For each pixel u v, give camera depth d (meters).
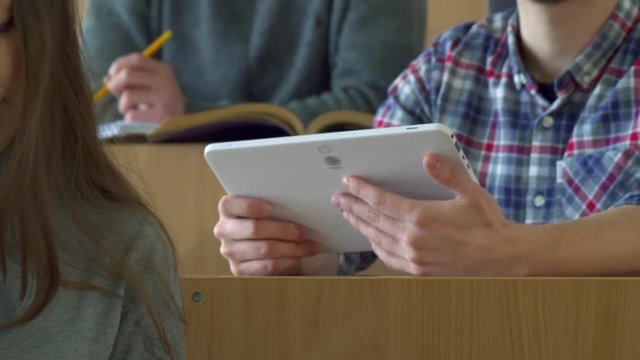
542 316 1.32
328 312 1.35
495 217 1.62
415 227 1.59
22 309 1.05
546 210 2.00
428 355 1.33
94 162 1.15
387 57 2.86
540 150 2.02
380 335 1.34
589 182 1.97
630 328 1.31
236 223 1.76
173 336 1.12
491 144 2.07
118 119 2.65
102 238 1.08
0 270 1.06
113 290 1.08
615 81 2.00
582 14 2.00
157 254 1.12
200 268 2.21
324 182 1.64
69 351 1.05
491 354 1.33
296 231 1.75
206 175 2.21
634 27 2.02
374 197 1.59
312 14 2.90
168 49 2.95
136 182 1.27
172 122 2.18
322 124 2.29
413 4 2.92
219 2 2.93
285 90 2.91
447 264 1.61
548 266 1.64
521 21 2.09
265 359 1.37
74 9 1.16
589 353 1.31
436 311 1.33
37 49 1.10
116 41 2.95
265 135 2.17
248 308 1.37
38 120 1.09
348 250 1.78
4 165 1.12
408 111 2.18
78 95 1.15
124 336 1.10
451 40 2.18
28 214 1.07
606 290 1.31
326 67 2.91
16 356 1.03
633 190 1.89
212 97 2.92
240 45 2.92
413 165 1.56
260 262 1.78
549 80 2.06
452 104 2.12
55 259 1.06
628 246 1.68
